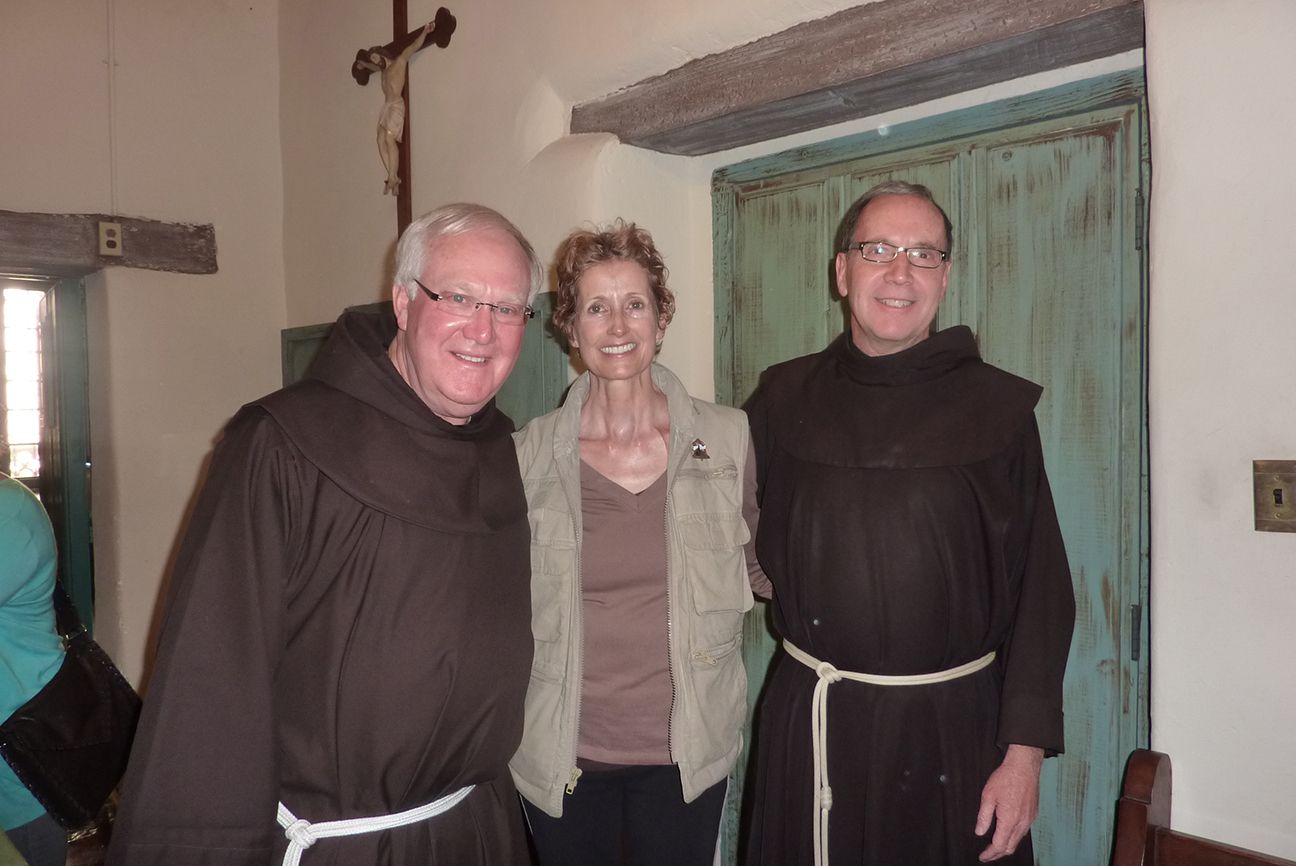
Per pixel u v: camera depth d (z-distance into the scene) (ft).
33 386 11.54
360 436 3.89
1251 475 4.37
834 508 4.91
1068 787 5.95
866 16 5.86
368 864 3.80
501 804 4.37
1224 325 4.43
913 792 4.68
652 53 7.11
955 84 6.03
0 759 5.32
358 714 3.76
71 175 10.45
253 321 11.75
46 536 5.42
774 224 7.39
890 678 4.78
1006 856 4.69
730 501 5.35
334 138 10.80
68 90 10.41
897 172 6.63
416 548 3.87
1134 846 4.28
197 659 3.47
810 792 4.92
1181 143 4.54
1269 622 4.34
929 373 4.98
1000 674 4.99
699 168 7.92
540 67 7.99
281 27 11.67
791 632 5.20
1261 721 4.37
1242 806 4.42
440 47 9.02
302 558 3.76
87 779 5.41
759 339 7.53
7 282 11.13
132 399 10.91
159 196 11.03
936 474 4.76
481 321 3.93
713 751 5.18
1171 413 4.60
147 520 11.04
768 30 6.42
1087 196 5.72
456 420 4.27
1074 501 5.84
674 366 7.91
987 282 6.20
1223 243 4.42
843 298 6.95
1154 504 4.68
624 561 5.22
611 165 7.43
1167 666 4.65
